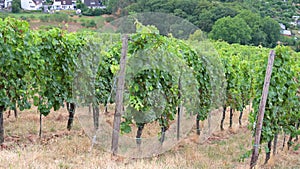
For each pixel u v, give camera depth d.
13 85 6.88
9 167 4.92
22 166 4.98
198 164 5.96
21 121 8.31
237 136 8.71
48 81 7.63
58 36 7.74
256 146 5.98
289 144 7.66
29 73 7.30
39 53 7.31
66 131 7.76
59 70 7.86
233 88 9.47
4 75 6.76
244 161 6.61
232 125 9.98
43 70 7.54
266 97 5.85
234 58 10.30
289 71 6.66
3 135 6.56
